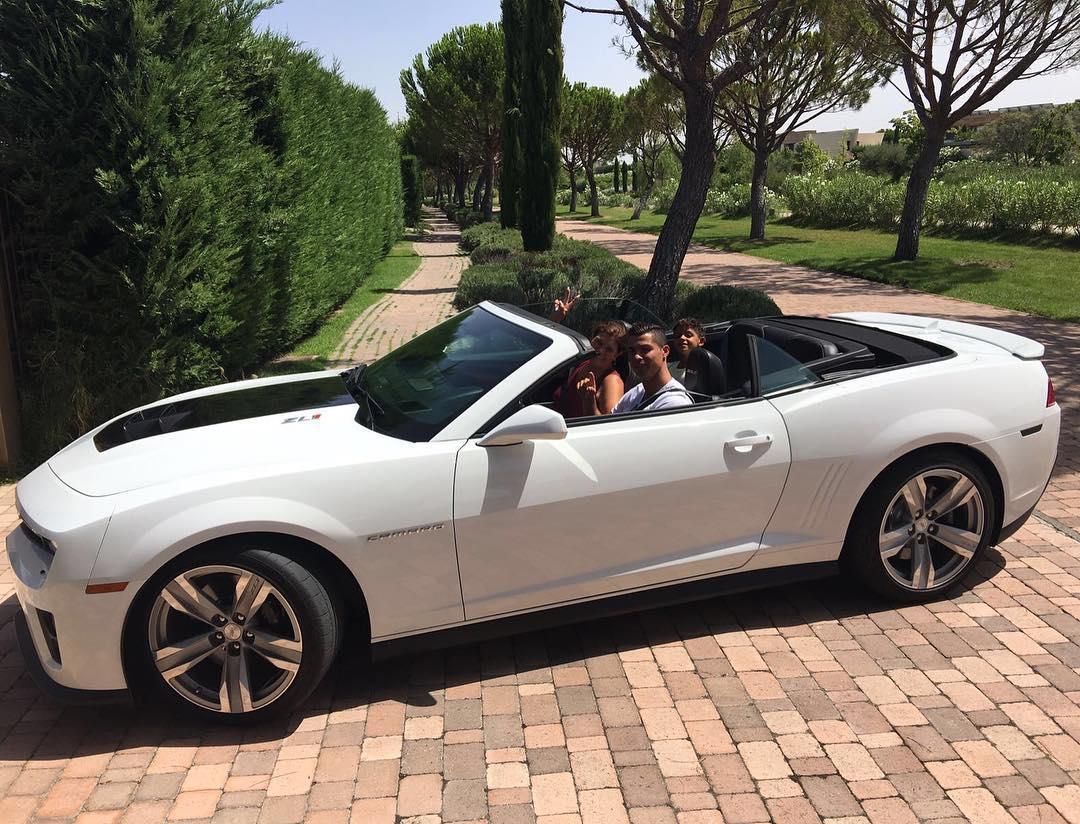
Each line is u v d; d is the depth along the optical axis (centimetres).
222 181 688
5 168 577
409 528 297
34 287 607
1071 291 1473
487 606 317
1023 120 4872
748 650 346
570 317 468
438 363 368
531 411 299
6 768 280
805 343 395
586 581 327
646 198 4894
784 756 279
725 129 2961
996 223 2608
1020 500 380
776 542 351
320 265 1147
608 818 252
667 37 1005
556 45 1722
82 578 272
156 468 302
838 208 3388
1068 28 1616
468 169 5625
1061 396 755
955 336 426
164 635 288
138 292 617
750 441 333
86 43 581
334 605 297
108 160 593
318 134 1148
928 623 363
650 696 315
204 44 689
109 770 279
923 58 1873
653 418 333
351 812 257
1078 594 387
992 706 303
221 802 262
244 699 293
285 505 284
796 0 1098
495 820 252
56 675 287
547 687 323
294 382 418
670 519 331
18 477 585
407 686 327
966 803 255
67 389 610
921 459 355
